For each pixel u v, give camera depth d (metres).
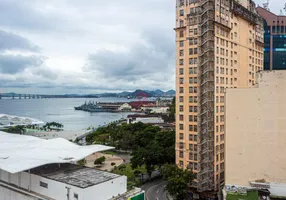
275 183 65.25
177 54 91.44
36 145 79.12
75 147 76.56
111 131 197.88
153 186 98.19
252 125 67.12
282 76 64.69
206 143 84.31
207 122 84.12
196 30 87.25
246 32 106.81
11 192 59.72
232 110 68.75
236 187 66.88
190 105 88.31
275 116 65.38
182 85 90.19
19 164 56.91
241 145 68.12
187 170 83.19
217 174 86.62
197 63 86.94
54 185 53.97
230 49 94.94
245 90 67.56
